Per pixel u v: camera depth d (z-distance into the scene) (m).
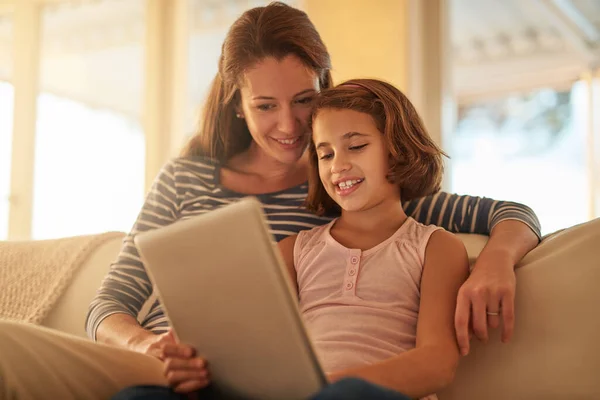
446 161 3.41
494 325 1.07
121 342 1.22
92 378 0.96
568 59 5.93
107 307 1.33
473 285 1.09
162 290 0.94
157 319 1.38
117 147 4.94
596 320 1.09
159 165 3.85
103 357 0.99
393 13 3.38
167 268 0.92
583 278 1.12
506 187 6.48
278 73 1.39
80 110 4.59
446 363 1.02
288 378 0.87
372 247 1.25
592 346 1.08
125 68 5.00
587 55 5.77
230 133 1.54
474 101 6.66
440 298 1.12
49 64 4.23
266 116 1.42
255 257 0.85
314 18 3.58
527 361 1.12
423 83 3.43
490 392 1.14
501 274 1.10
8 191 4.05
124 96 5.05
